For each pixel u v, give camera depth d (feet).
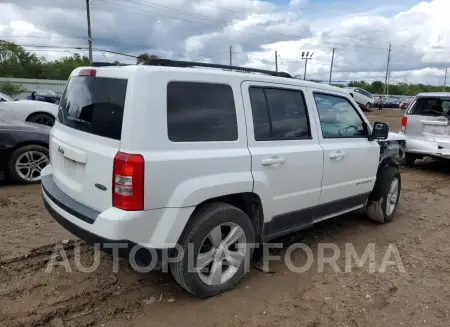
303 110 13.57
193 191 10.08
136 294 11.41
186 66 11.09
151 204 9.52
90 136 10.43
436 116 29.30
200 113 10.52
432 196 23.91
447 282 12.91
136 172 9.23
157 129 9.62
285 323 10.33
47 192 11.84
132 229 9.37
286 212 13.09
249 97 11.76
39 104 33.71
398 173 18.51
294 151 12.81
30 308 10.43
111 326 9.95
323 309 11.05
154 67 9.89
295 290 12.03
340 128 15.26
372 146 16.56
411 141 30.35
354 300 11.59
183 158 9.95
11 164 20.95
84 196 10.48
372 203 17.99
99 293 11.33
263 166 11.83
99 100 10.44
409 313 11.03
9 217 16.66
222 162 10.75
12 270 12.31
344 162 14.98
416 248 15.71
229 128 11.14
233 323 10.24
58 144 11.82
